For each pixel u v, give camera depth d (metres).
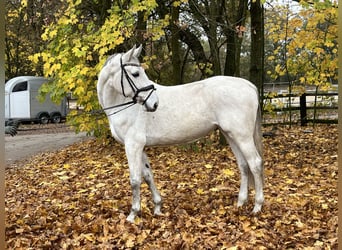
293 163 7.84
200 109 4.64
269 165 7.70
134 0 7.43
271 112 11.41
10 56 25.25
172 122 4.64
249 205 5.11
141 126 4.63
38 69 24.31
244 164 4.99
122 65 4.44
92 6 9.81
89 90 8.27
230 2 10.59
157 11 9.91
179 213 4.89
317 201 5.20
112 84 4.57
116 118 4.68
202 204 5.32
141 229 4.43
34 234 4.41
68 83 7.67
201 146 9.53
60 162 9.55
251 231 4.14
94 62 8.58
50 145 14.10
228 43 9.91
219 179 6.71
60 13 8.73
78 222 4.68
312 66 10.56
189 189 6.20
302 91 12.30
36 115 24.48
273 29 10.43
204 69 10.48
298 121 14.09
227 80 4.71
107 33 7.27
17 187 7.31
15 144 15.02
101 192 6.30
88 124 8.77
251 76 10.58
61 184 7.14
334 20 8.12
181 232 4.25
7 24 17.53
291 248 3.82
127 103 4.62
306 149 9.23
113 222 4.64
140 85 4.37
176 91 4.76
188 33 11.05
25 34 17.14
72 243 4.05
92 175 7.48
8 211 5.41
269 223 4.46
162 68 10.23
